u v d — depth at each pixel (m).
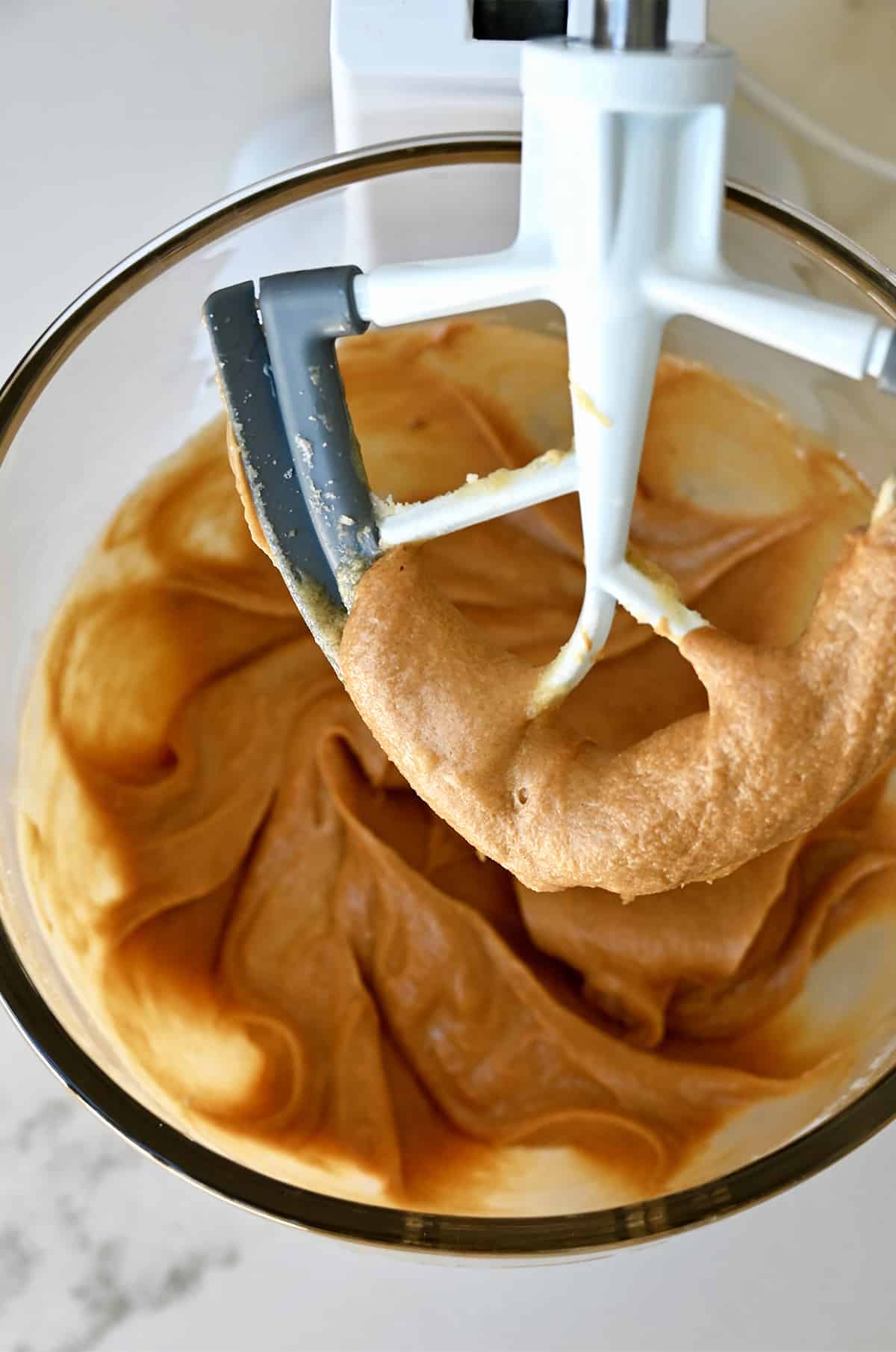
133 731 0.60
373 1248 0.52
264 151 0.61
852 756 0.33
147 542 0.59
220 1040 0.57
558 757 0.36
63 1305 0.64
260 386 0.37
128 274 0.50
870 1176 0.64
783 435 0.58
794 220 0.49
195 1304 0.64
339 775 0.61
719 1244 0.64
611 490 0.33
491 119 0.48
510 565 0.61
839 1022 0.56
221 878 0.60
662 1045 0.58
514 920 0.60
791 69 0.58
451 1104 0.58
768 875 0.58
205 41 0.61
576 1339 0.64
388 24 0.46
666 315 0.31
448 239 0.52
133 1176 0.64
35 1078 0.64
